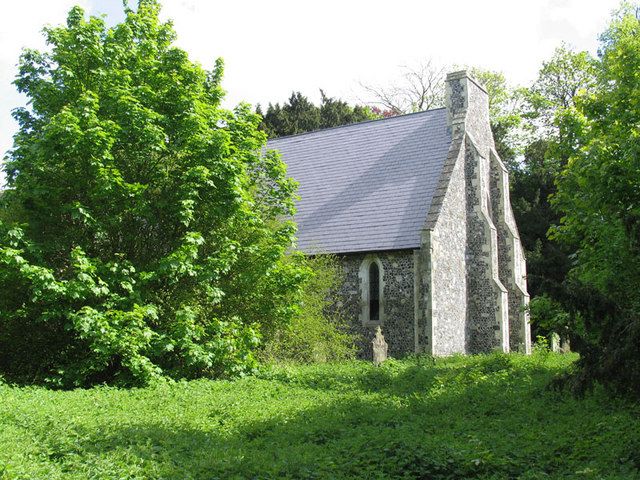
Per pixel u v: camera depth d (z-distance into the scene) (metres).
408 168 25.83
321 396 12.59
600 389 10.66
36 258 14.36
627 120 13.88
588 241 12.97
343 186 26.78
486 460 7.14
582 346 7.92
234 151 16.70
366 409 10.50
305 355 19.47
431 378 14.53
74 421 8.84
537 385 12.41
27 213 15.59
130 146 15.12
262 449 8.01
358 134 29.39
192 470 6.79
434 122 27.28
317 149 29.97
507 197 26.56
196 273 14.84
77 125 13.80
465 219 24.69
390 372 15.91
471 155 25.16
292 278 16.81
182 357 15.55
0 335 15.59
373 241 23.36
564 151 15.41
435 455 7.33
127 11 16.64
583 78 35.75
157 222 15.90
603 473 6.77
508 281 25.66
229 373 15.36
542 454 7.48
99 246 15.73
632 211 9.95
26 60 16.11
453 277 23.27
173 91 15.74
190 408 10.75
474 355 21.27
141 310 13.83
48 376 15.15
